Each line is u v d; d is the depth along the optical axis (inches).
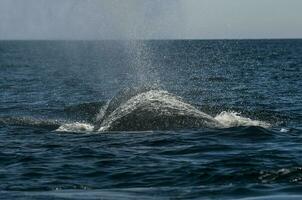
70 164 1469.0
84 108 2645.2
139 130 2059.5
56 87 4562.0
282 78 5201.8
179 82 4800.7
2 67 7632.9
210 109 2460.6
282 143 1737.2
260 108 2802.7
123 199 1085.1
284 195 1094.4
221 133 1913.1
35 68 7460.6
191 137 1865.2
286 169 1312.7
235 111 2469.2
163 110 2113.7
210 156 1545.3
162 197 1101.1
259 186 1171.3
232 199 1071.6
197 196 1102.4
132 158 1536.7
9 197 1096.8
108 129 2095.2
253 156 1518.2
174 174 1328.7
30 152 1658.5
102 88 4530.0
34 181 1291.8
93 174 1354.6
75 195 1119.6
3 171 1401.3
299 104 3043.8
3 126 2241.6
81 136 1972.2
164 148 1691.7
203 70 6515.8
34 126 2249.0
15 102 3341.5
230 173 1307.8
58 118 2495.1
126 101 2249.0
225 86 4360.2
